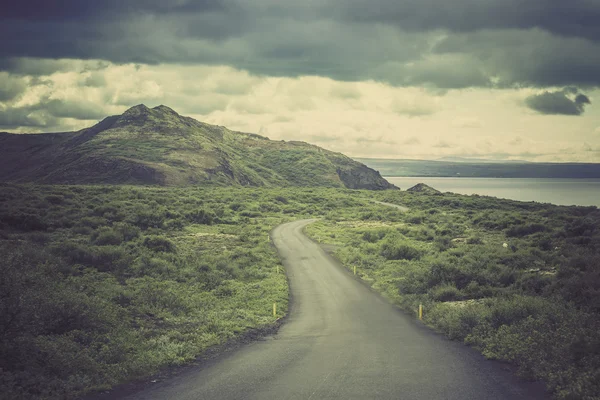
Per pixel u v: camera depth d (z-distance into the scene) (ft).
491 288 76.13
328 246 163.84
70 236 127.95
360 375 39.34
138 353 45.52
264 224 229.45
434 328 60.29
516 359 41.70
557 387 33.22
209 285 89.10
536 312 53.78
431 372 39.93
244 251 134.21
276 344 52.70
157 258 105.81
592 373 33.24
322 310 75.31
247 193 376.07
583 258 81.30
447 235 165.89
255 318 67.36
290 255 144.05
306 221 257.75
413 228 200.44
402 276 102.32
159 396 34.88
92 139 645.92
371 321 66.28
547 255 101.50
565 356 38.40
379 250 141.59
